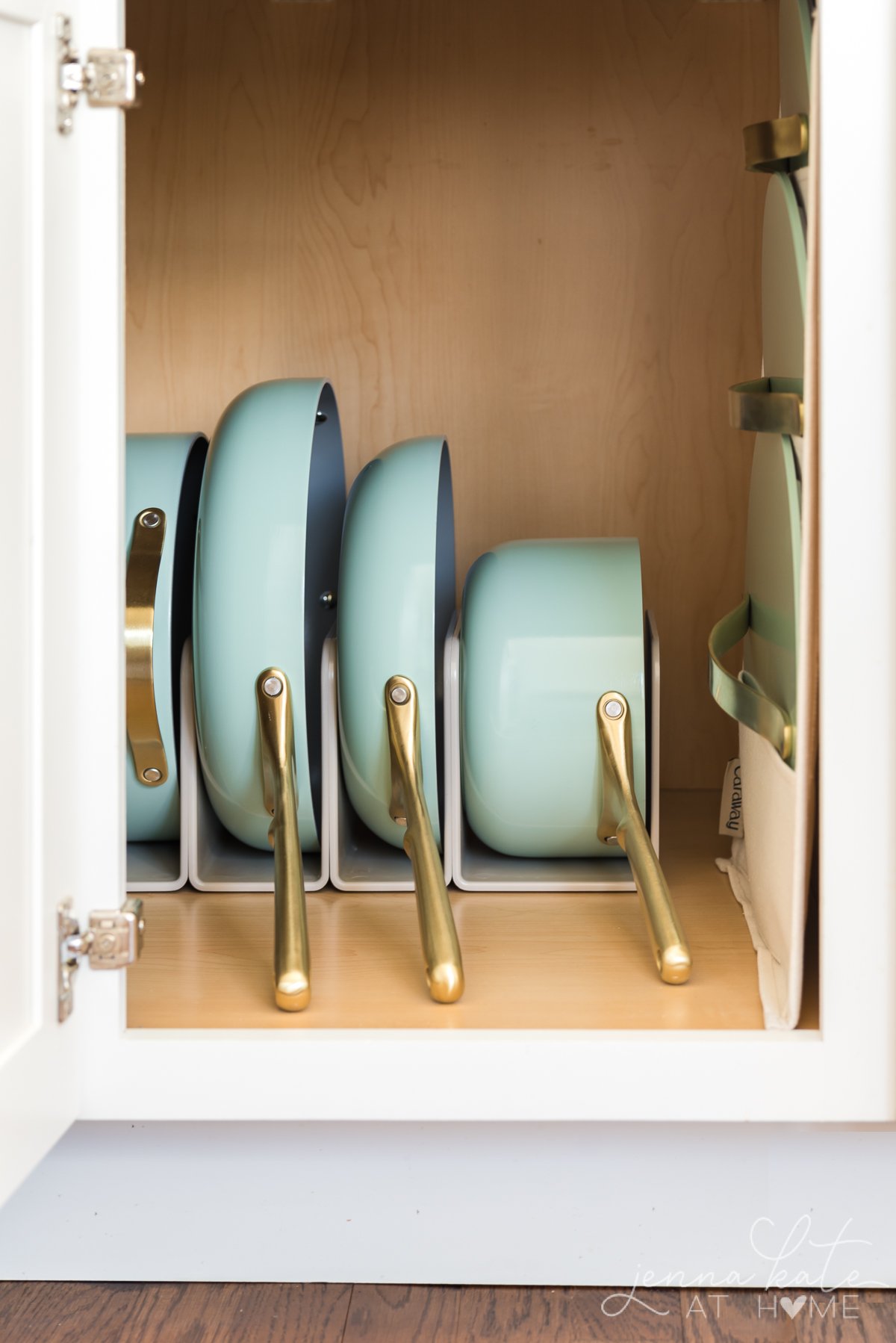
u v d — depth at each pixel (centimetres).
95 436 74
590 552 102
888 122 72
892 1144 79
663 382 128
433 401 129
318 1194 80
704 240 126
